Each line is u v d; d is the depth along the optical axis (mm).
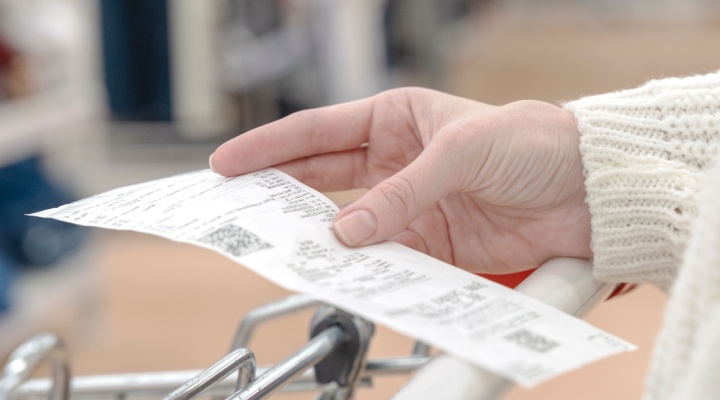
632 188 665
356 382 660
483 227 773
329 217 635
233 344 798
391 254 599
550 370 446
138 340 2447
